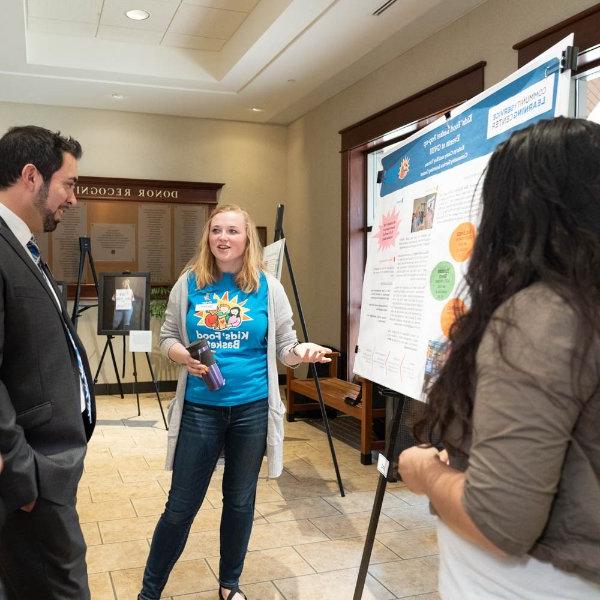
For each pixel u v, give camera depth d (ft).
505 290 2.65
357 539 9.93
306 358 7.47
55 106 21.52
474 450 2.43
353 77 18.31
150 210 22.48
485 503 2.32
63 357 4.97
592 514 2.36
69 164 5.18
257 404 7.57
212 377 7.13
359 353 7.81
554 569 2.49
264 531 10.25
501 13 12.74
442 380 2.90
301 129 22.77
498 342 2.41
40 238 21.53
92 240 21.93
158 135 22.68
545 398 2.27
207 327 7.51
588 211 2.54
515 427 2.28
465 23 13.83
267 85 19.21
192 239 22.94
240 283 7.58
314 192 21.70
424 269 6.42
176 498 7.36
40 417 4.80
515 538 2.31
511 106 5.32
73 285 21.83
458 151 6.12
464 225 5.78
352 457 14.76
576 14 10.85
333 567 8.93
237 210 7.60
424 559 9.18
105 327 19.70
